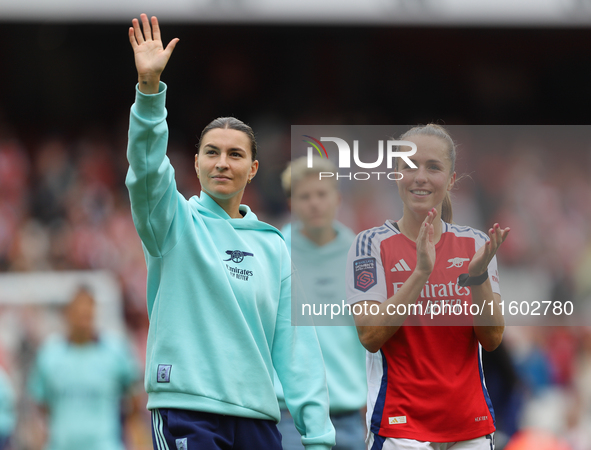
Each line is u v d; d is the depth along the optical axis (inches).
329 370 525.0
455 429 428.1
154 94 373.4
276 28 1734.7
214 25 1668.3
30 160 1903.3
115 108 2049.7
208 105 1990.7
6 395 756.0
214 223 415.2
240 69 1982.0
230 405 378.0
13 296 1160.2
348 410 526.3
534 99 1945.1
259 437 390.6
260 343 400.5
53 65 2009.1
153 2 1664.6
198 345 384.2
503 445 609.9
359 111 1985.7
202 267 394.3
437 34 1768.0
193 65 1963.6
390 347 440.1
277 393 520.4
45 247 1546.5
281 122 1975.9
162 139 378.6
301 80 1991.9
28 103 2017.7
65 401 789.2
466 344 443.5
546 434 780.0
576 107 1956.2
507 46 1921.8
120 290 1374.3
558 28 1657.2
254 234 425.7
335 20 1636.3
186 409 375.2
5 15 1683.1
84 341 804.0
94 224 1631.4
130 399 827.4
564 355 941.2
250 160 423.5
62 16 1669.5
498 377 618.8
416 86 1978.3
